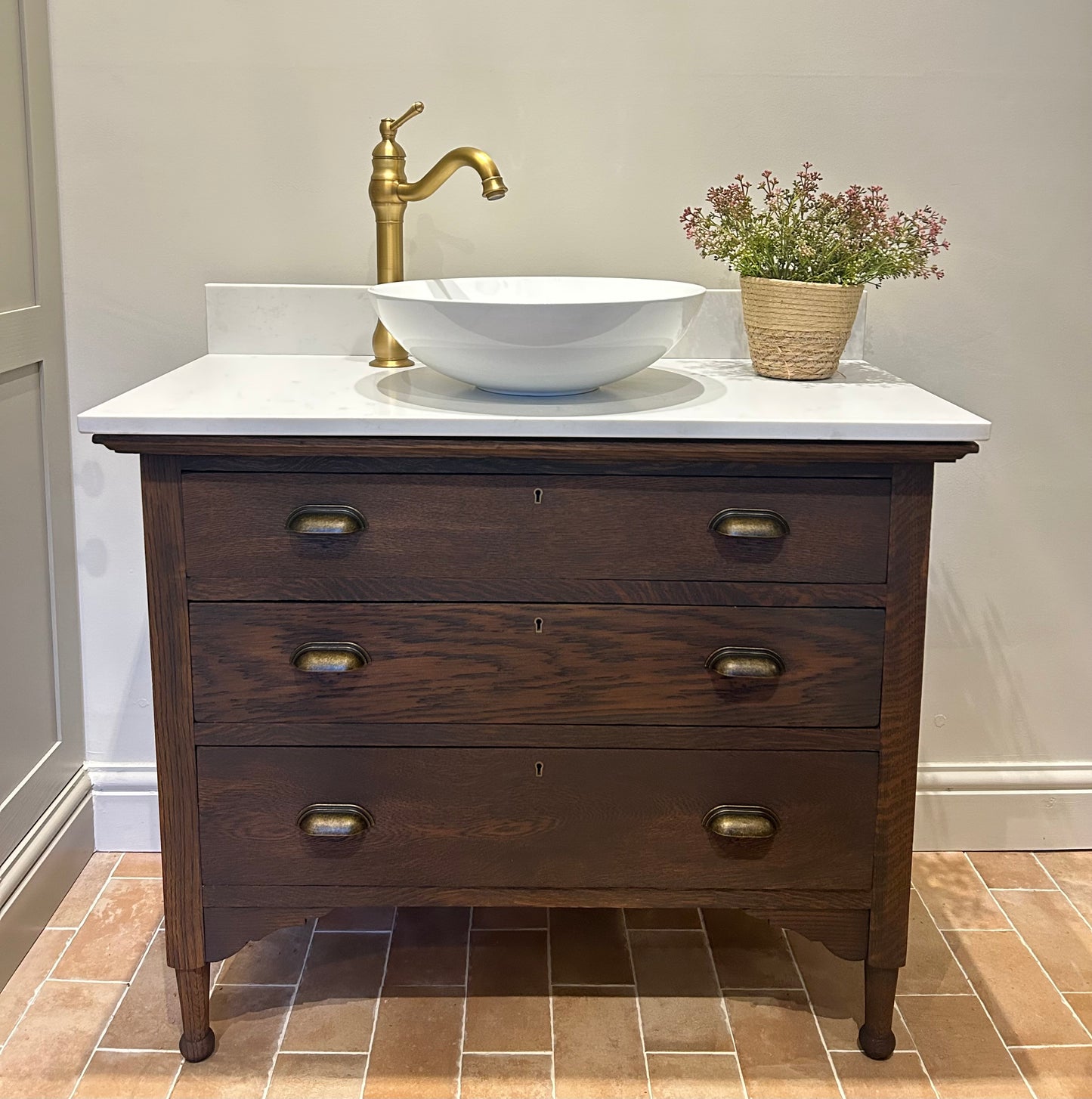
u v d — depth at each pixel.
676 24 1.88
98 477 2.02
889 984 1.61
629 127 1.92
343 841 1.55
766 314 1.70
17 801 1.84
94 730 2.11
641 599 1.49
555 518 1.46
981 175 1.95
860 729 1.53
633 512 1.46
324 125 1.91
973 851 2.16
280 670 1.50
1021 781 2.15
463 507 1.46
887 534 1.47
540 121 1.91
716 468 1.45
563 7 1.87
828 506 1.46
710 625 1.49
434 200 1.93
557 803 1.55
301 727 1.52
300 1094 1.56
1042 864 2.14
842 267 1.69
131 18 1.87
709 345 1.93
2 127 1.75
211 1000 1.74
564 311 1.39
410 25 1.88
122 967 1.82
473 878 1.57
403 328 1.50
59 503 1.98
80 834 2.06
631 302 1.41
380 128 1.77
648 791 1.54
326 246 1.95
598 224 1.95
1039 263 1.98
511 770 1.54
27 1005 1.73
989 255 1.97
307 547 1.47
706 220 1.76
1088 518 2.07
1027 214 1.96
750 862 1.57
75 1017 1.71
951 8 1.89
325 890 1.57
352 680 1.50
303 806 1.54
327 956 1.85
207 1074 1.59
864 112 1.92
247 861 1.56
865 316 1.93
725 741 1.53
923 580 1.48
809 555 1.48
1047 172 1.95
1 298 1.77
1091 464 2.05
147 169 1.92
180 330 1.97
